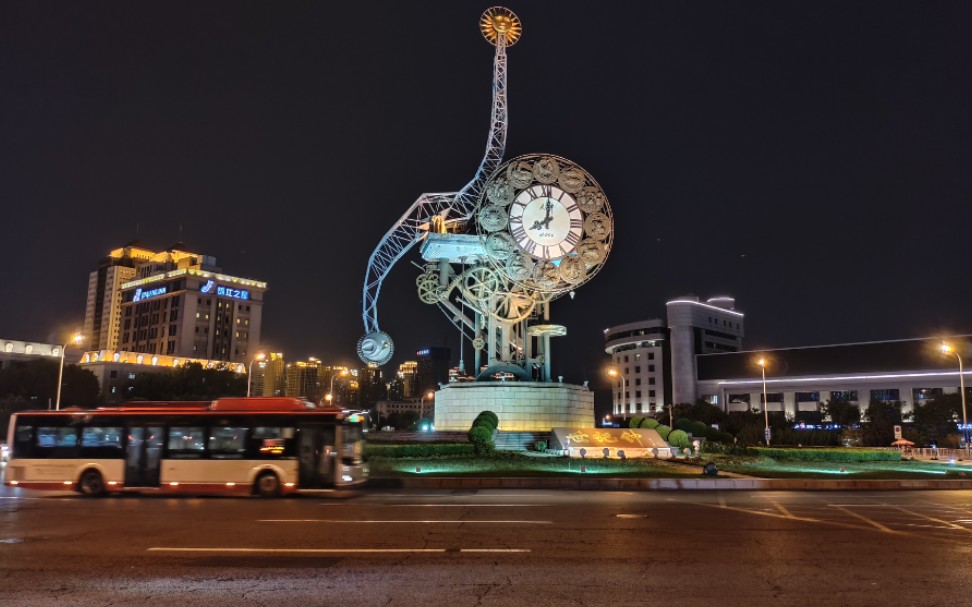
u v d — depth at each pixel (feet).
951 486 102.27
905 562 41.70
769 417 302.25
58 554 43.21
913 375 375.86
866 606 31.83
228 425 80.07
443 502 73.26
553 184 154.92
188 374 377.50
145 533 51.29
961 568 40.04
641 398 491.31
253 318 632.38
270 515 61.77
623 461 120.06
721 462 128.77
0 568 39.22
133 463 79.66
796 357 424.05
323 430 79.87
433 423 186.50
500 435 150.30
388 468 104.94
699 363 463.42
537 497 79.46
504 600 32.68
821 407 386.93
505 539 49.06
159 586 35.12
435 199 177.47
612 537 50.21
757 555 43.65
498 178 153.48
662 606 31.76
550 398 162.20
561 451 137.08
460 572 38.42
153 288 623.36
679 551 44.86
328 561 41.24
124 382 491.31
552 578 37.06
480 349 171.22
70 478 79.92
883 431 216.74
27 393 329.11
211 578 36.83
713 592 34.19
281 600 32.60
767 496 84.17
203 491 78.59
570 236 153.58
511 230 151.12
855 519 61.62
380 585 35.42
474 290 171.83
